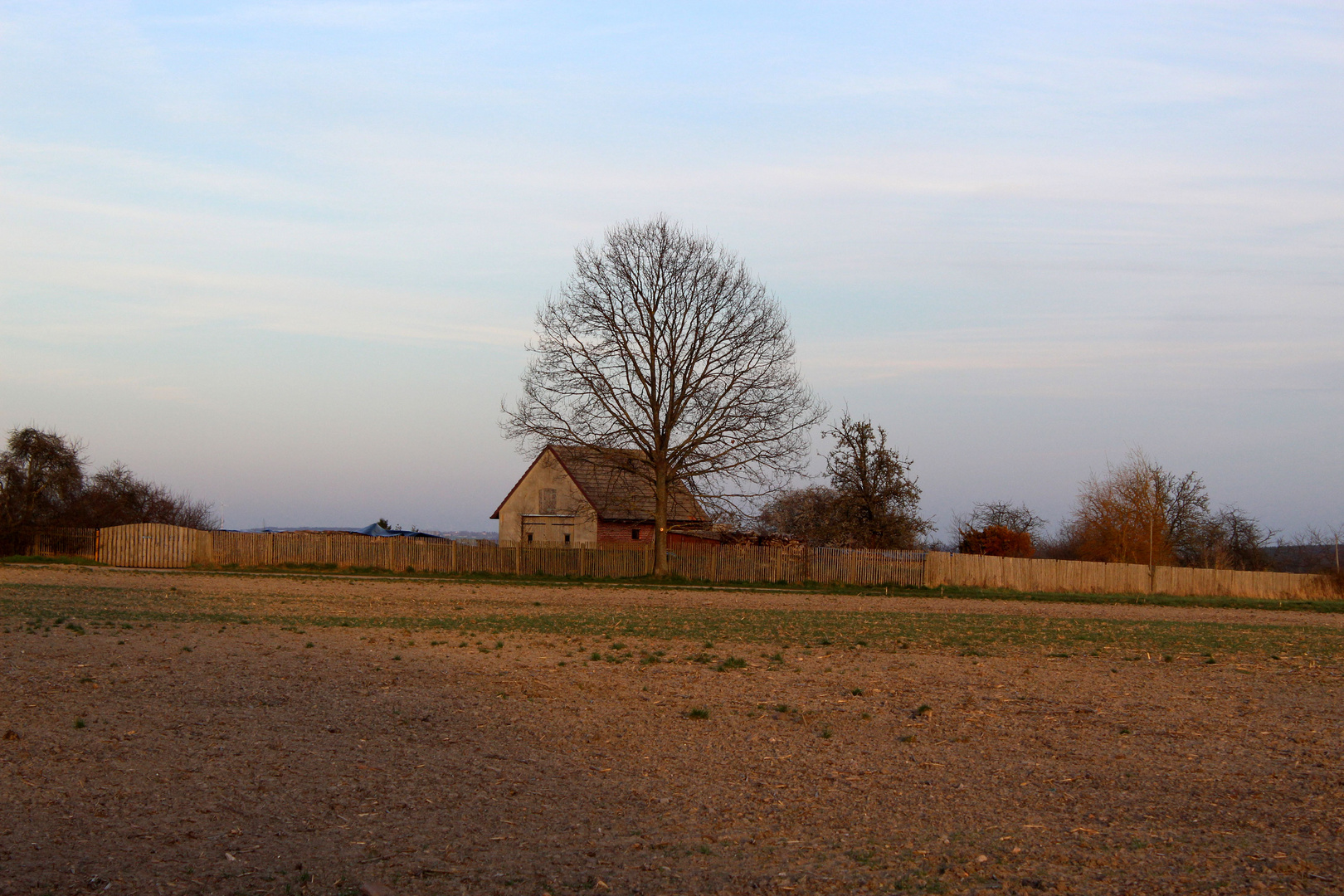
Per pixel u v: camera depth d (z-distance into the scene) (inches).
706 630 834.8
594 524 2154.3
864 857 255.3
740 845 265.9
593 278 1692.9
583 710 453.7
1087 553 2527.1
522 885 234.2
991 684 543.8
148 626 749.3
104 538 1875.0
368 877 237.8
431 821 285.4
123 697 446.0
